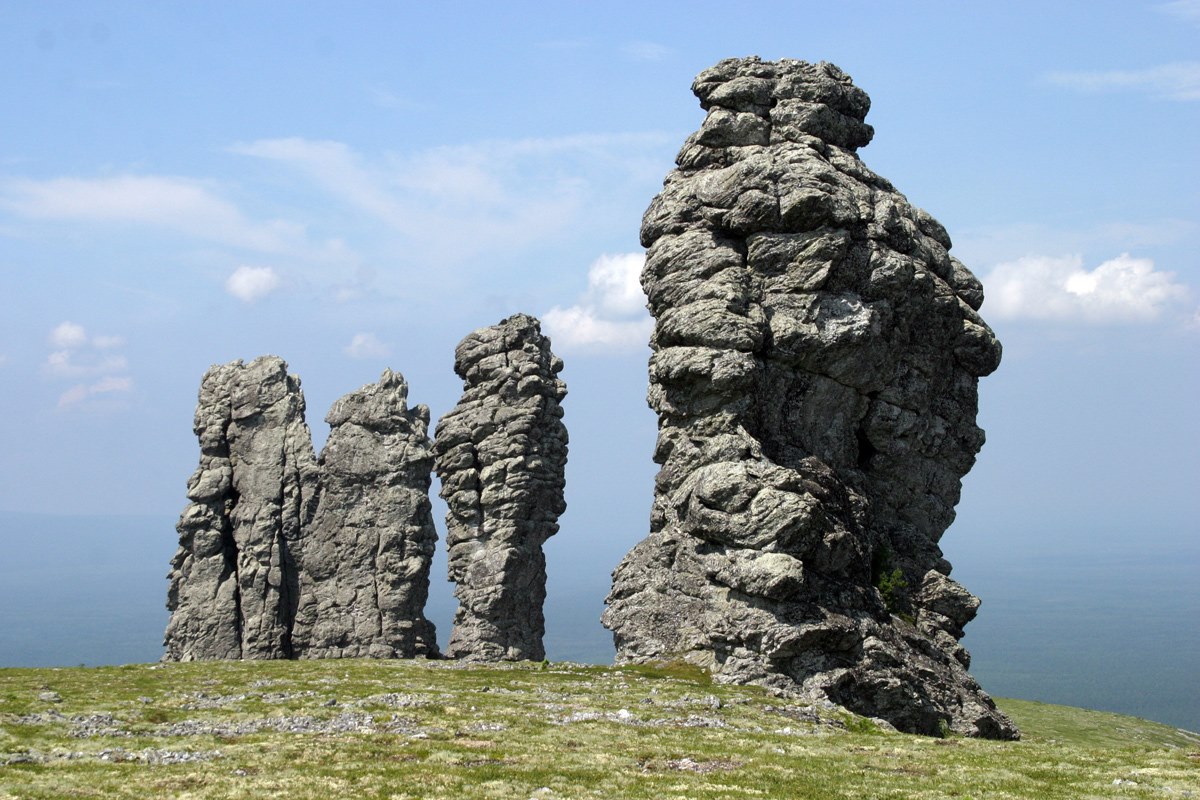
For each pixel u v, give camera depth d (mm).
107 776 54156
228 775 54938
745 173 104938
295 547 128750
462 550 127312
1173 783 57500
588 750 62875
